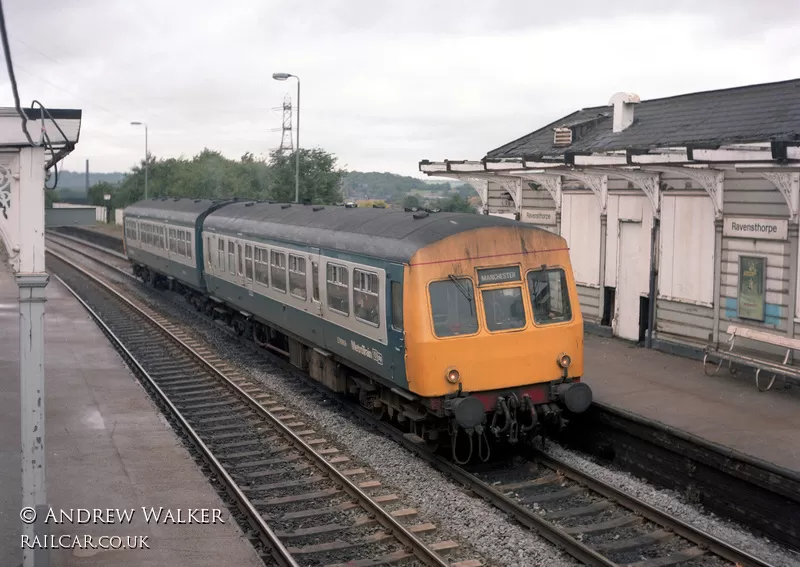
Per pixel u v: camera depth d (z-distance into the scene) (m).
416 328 9.42
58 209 61.31
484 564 7.09
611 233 14.77
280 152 32.03
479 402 9.32
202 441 10.51
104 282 29.05
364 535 7.81
